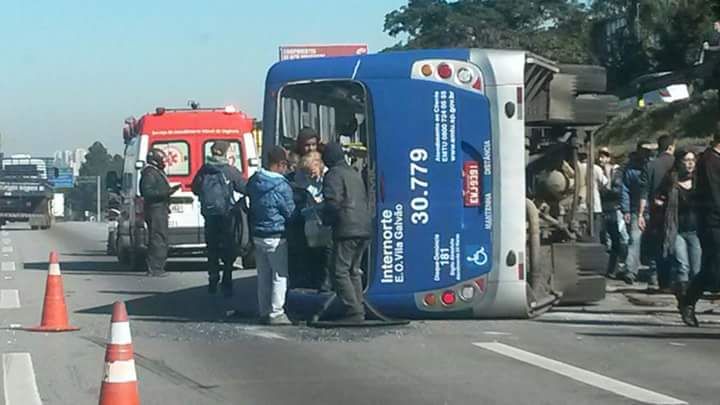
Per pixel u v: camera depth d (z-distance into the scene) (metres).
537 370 9.84
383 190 12.29
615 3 58.81
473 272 12.32
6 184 45.38
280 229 12.40
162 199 19.28
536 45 52.94
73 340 11.76
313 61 12.66
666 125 44.34
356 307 12.23
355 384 9.27
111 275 19.67
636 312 13.70
